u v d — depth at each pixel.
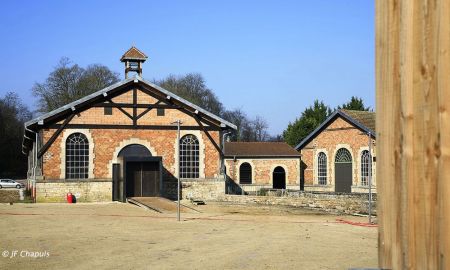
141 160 29.44
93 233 16.11
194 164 31.67
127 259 11.78
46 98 63.31
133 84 30.66
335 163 37.81
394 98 2.20
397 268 2.17
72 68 64.38
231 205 28.28
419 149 2.05
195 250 12.95
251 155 42.09
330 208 25.36
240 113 88.06
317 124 56.94
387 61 2.24
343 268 10.60
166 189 31.02
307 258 11.77
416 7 2.08
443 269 1.92
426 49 2.03
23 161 70.12
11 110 71.25
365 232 16.67
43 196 28.53
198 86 76.19
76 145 29.47
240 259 11.66
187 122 31.58
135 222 19.22
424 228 2.02
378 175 2.31
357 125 35.34
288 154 42.22
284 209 26.16
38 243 14.05
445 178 1.92
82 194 29.14
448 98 1.92
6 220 19.28
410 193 2.10
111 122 30.19
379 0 2.29
